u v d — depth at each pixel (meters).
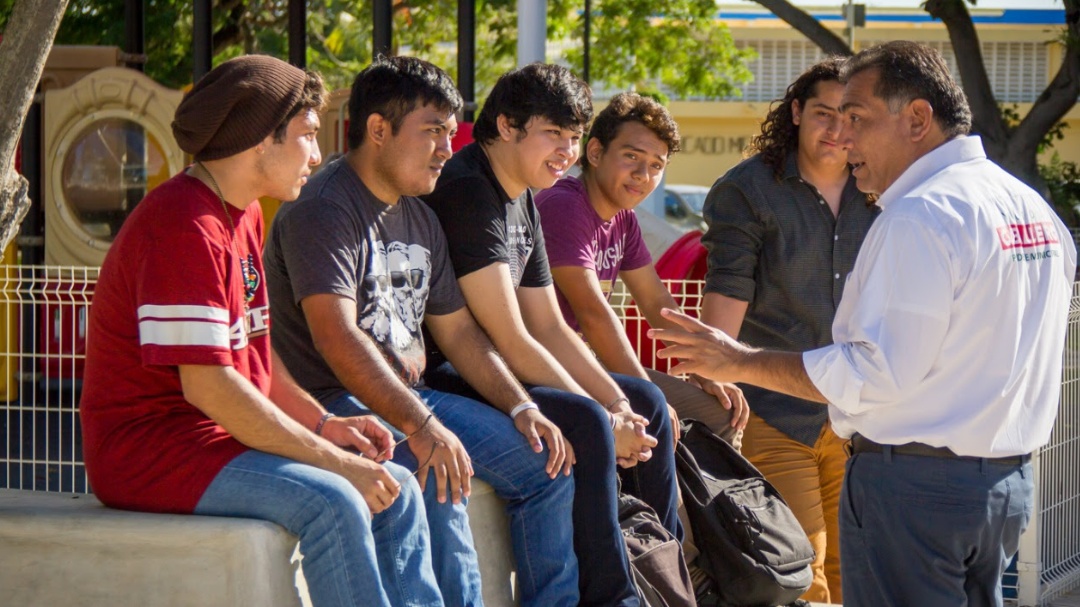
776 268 5.01
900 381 3.09
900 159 3.28
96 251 9.73
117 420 3.28
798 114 4.91
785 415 5.11
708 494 4.54
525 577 3.89
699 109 30.77
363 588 3.17
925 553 3.21
